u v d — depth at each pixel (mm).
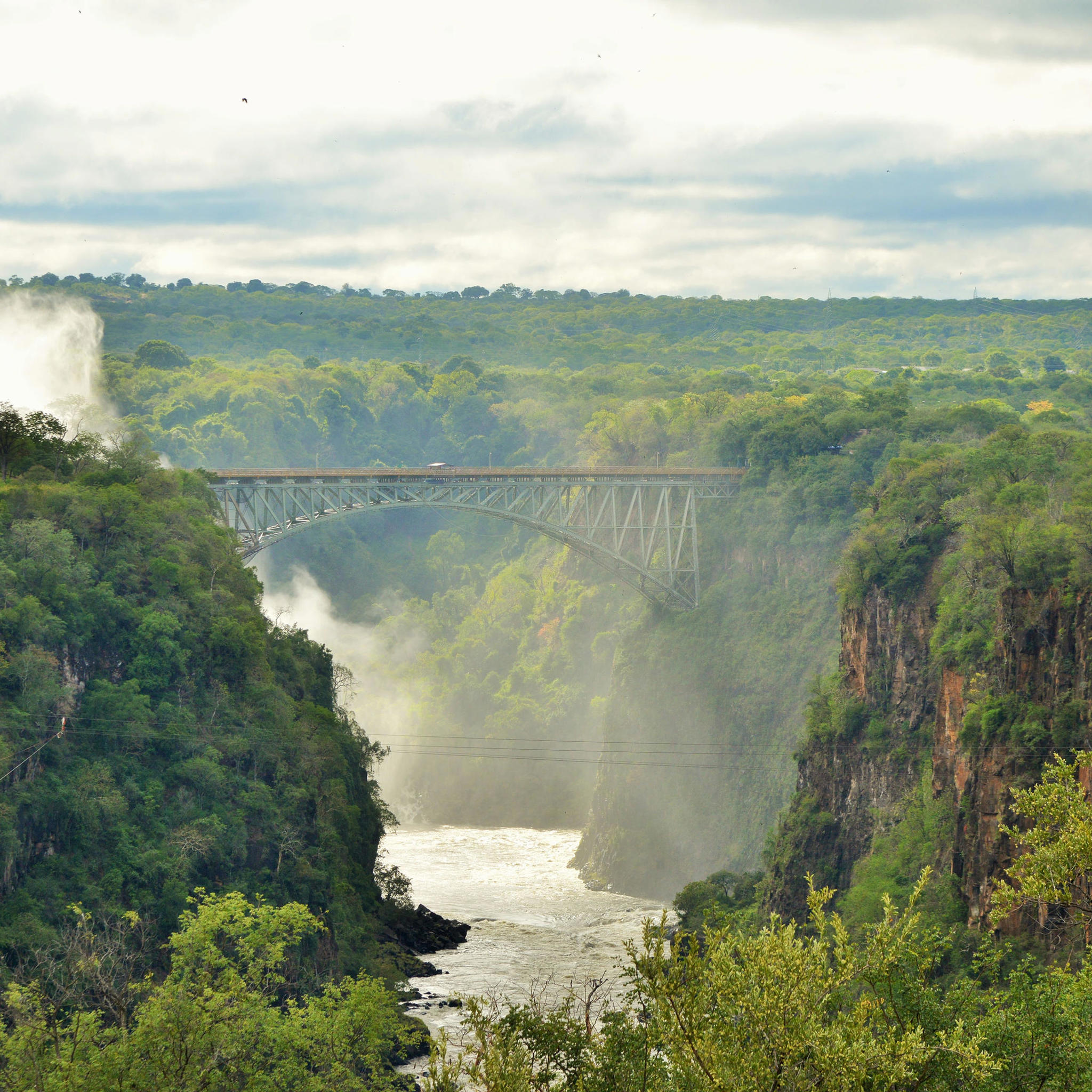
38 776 73312
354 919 89312
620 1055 27000
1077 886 34125
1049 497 86125
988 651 74062
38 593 80875
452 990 87375
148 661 83250
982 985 57375
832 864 92875
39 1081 40062
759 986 26016
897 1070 25219
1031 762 64688
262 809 82250
